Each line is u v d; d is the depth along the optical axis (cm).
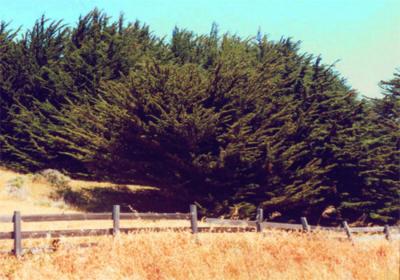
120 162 2850
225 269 1055
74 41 3809
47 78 3603
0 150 3441
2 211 2164
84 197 3005
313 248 1279
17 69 3556
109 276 1004
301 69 3406
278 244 1300
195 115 2461
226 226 1586
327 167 2867
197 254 1145
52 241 1245
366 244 1423
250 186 2659
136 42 4128
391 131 3238
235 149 2494
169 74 2659
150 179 2853
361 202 2961
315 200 2839
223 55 3198
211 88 2698
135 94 2639
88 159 3005
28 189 2828
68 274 1044
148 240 1220
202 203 2683
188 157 2591
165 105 2622
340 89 3703
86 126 3203
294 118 3109
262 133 2739
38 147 3328
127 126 2662
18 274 1048
